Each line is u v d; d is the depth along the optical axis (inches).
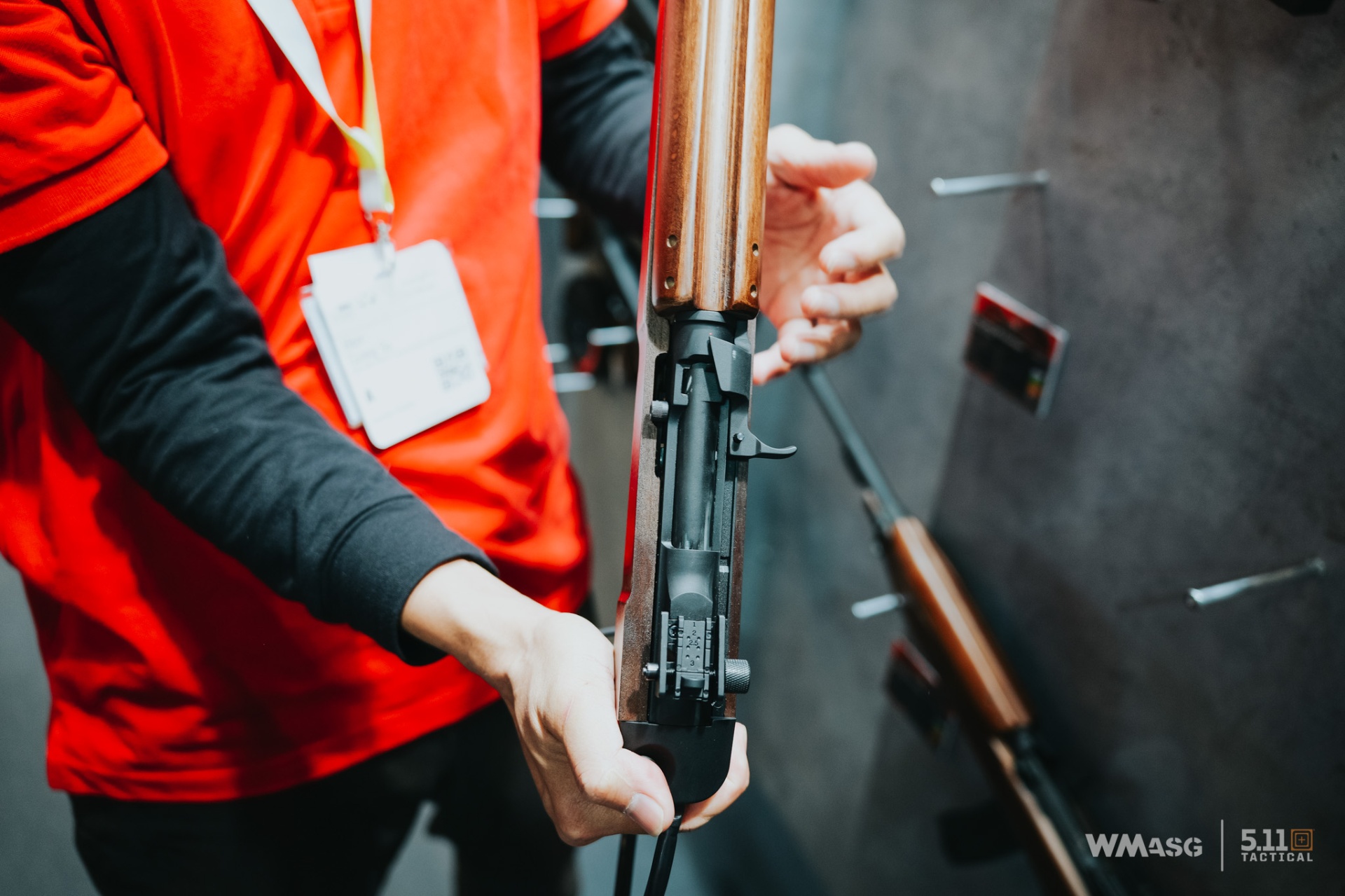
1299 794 28.1
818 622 54.9
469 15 24.1
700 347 18.2
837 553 52.1
